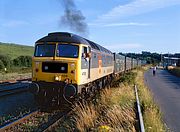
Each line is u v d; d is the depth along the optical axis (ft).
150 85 116.16
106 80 94.63
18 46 396.98
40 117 44.50
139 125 32.78
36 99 53.21
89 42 62.85
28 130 36.50
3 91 70.85
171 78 181.78
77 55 52.16
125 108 41.91
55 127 37.29
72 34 54.85
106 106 44.37
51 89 52.06
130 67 216.74
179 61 418.72
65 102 51.93
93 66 63.67
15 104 54.95
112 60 106.32
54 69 52.01
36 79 52.80
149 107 46.91
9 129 36.86
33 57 53.57
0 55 173.58
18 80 108.47
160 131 34.14
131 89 71.15
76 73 51.52
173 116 47.96
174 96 78.89
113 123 34.35
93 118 37.58
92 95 60.49
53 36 54.24
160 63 600.80
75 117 38.63
